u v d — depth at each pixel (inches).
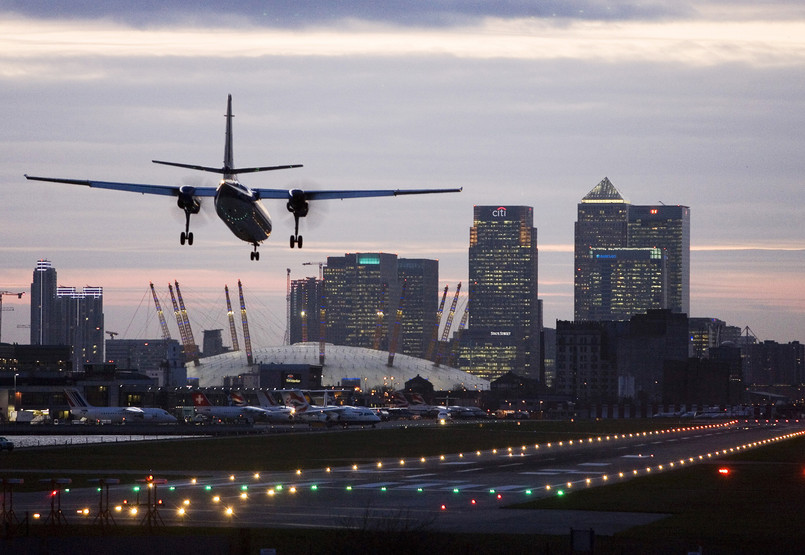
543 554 7244.1
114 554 6338.6
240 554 6579.7
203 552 6471.5
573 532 7224.4
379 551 6653.5
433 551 6727.4
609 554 7357.3
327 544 7091.5
